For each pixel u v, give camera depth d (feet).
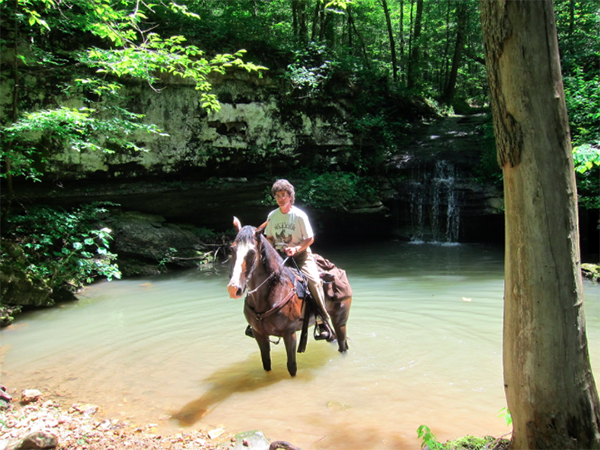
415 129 59.36
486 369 16.08
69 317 24.36
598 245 38.19
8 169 28.43
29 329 22.44
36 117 23.73
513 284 7.82
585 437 7.68
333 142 48.32
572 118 36.81
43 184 34.65
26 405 14.43
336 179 46.14
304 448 11.42
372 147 51.65
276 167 46.03
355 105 51.78
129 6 36.17
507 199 7.74
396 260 38.27
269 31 48.73
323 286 17.06
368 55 74.69
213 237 43.21
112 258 33.68
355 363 17.01
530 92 7.07
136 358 18.25
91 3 22.85
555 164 7.20
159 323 22.76
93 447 11.57
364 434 12.03
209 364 17.44
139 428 12.71
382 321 21.88
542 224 7.30
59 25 30.73
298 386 15.21
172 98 38.58
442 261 37.24
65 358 18.48
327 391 14.79
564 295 7.42
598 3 52.37
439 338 19.33
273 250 14.84
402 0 71.97
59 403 14.52
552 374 7.57
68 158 34.63
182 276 34.68
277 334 15.11
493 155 44.62
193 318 23.43
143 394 15.02
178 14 39.88
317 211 46.91
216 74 39.99
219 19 43.83
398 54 80.48
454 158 48.75
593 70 42.50
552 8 7.04
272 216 16.28
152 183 39.47
